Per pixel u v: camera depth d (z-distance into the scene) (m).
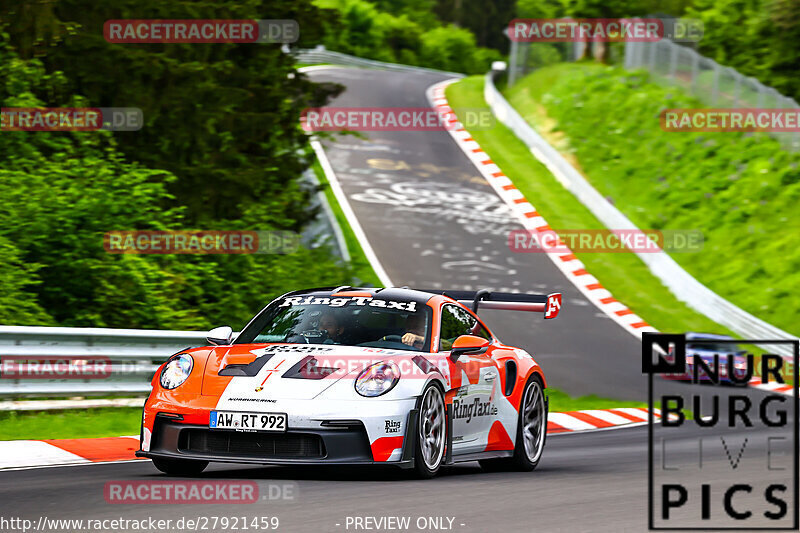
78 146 58.31
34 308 48.19
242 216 64.06
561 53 172.25
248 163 64.31
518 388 29.70
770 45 161.25
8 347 35.47
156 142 60.97
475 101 173.88
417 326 27.02
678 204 119.31
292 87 68.81
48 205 51.06
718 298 92.50
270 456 23.12
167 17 59.47
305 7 66.56
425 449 24.64
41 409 36.81
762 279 103.06
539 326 84.62
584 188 121.94
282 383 23.55
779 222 111.50
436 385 25.16
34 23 53.62
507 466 29.58
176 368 24.72
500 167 135.12
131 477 24.06
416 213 112.31
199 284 61.56
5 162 54.47
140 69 57.38
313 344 25.95
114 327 52.50
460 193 123.00
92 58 57.09
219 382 23.88
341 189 117.62
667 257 100.56
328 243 94.50
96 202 51.66
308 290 29.33
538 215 116.44
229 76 64.38
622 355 78.94
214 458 23.03
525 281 95.88
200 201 61.50
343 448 22.98
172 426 23.53
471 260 99.31
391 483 23.58
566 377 70.00
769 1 158.75
